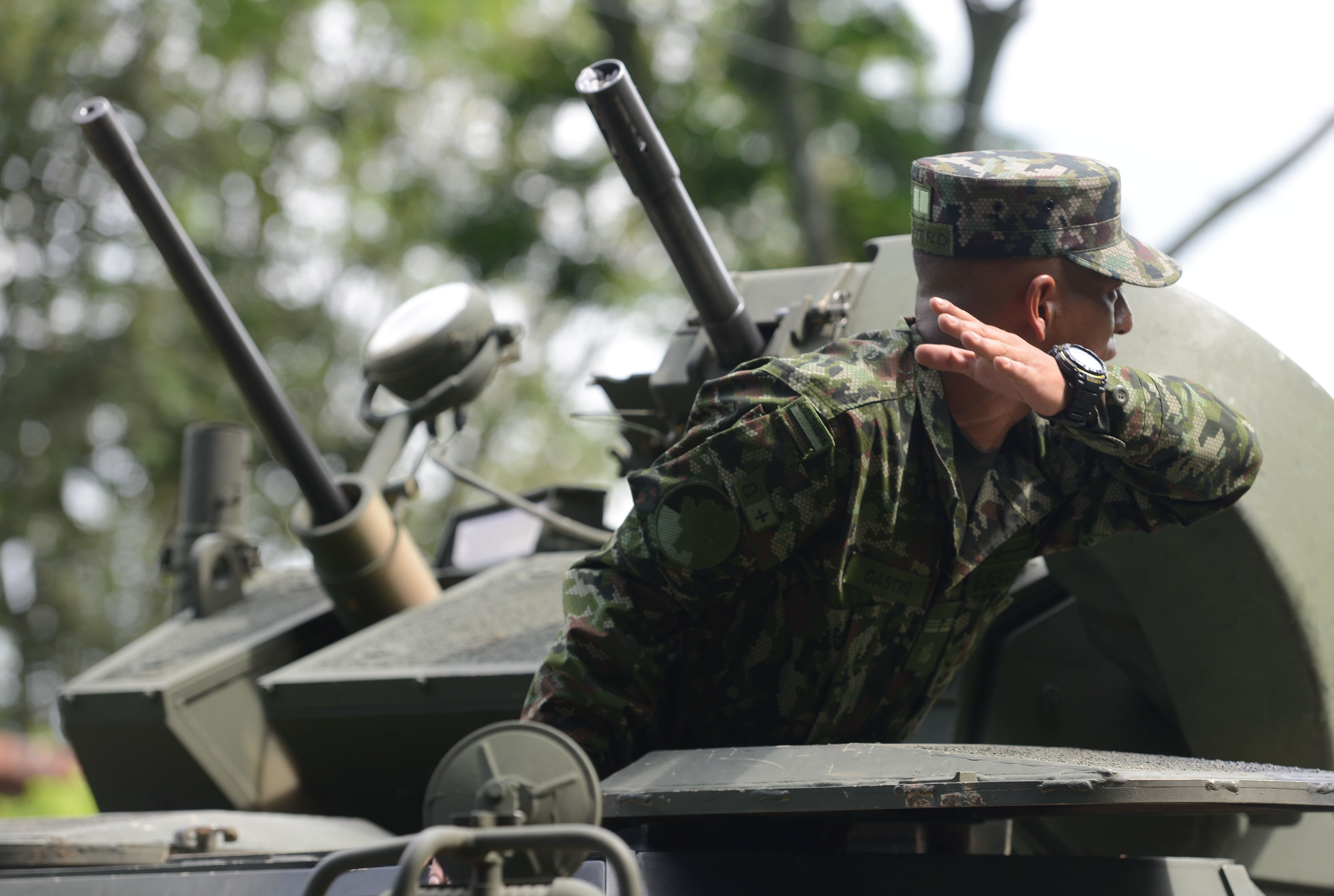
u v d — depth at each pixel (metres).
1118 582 7.23
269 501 47.19
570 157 54.38
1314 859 7.50
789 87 47.34
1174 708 7.52
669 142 51.81
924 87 51.72
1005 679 8.11
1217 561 6.95
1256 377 7.21
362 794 8.77
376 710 8.14
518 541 10.93
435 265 54.12
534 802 4.18
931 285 5.31
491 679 7.78
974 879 4.99
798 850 5.82
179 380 43.50
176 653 9.41
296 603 10.20
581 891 3.98
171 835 6.75
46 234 44.78
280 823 7.23
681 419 8.30
